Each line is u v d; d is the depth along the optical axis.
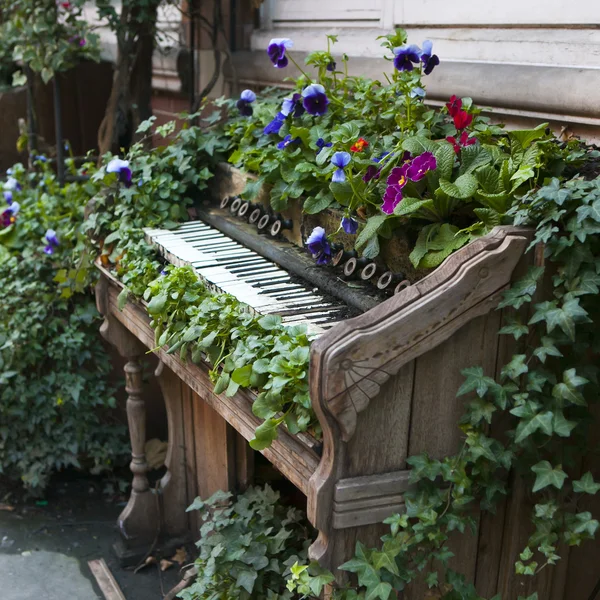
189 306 2.15
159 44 4.72
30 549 3.40
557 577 1.95
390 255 2.05
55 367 3.73
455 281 1.61
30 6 4.28
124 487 3.82
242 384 1.81
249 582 2.29
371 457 1.65
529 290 1.61
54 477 3.99
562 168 1.91
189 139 3.06
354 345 1.54
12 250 3.81
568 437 1.80
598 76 2.27
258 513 2.55
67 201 3.99
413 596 1.84
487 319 1.67
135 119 4.29
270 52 2.72
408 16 3.07
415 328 1.58
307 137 2.49
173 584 3.16
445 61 2.87
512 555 1.86
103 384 3.73
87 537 3.50
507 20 2.63
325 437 1.62
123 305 2.57
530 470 1.76
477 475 1.75
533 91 2.48
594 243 1.64
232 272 2.33
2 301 3.67
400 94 2.51
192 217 3.00
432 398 1.67
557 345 1.71
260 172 2.63
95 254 3.08
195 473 3.26
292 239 2.50
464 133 2.08
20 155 5.05
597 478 1.88
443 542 1.76
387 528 1.71
